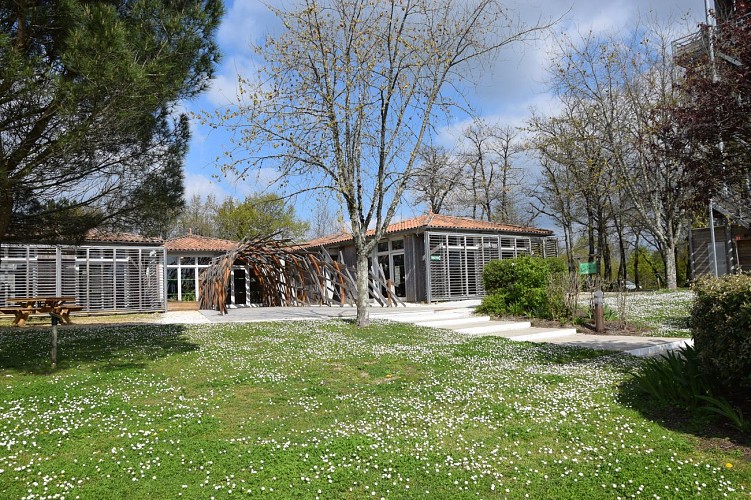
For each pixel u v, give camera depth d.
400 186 14.88
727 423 5.66
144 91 8.22
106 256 23.47
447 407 6.79
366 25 13.86
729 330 5.47
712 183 7.50
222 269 23.36
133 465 4.76
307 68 14.09
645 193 27.50
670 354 7.26
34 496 4.13
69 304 22.38
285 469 4.68
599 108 28.30
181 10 9.23
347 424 6.11
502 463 4.89
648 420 5.99
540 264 17.88
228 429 5.93
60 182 9.59
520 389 7.57
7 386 7.67
